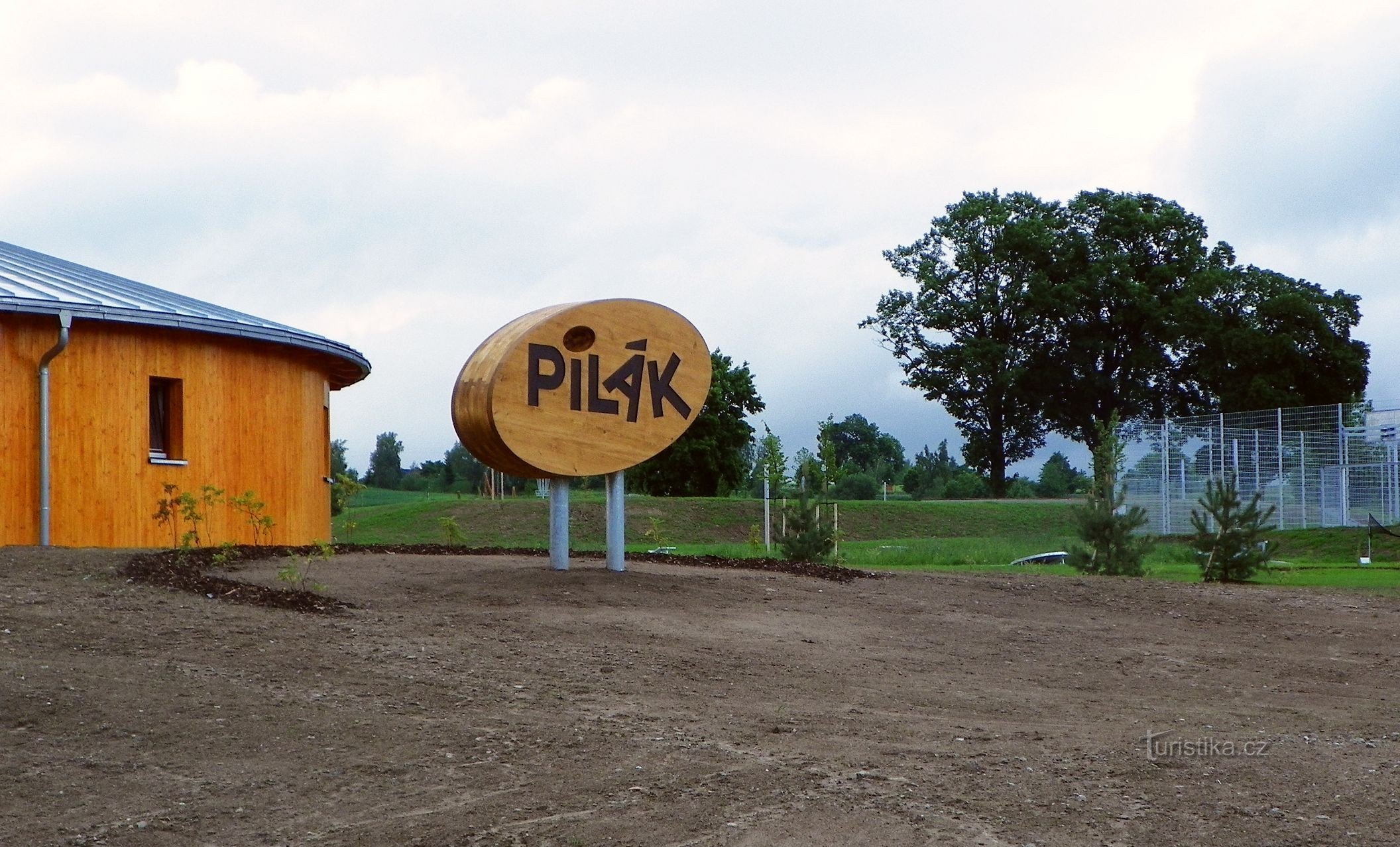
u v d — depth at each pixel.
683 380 15.59
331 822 6.25
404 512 46.84
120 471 18.25
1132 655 12.91
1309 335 62.84
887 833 6.30
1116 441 22.36
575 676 9.75
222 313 20.95
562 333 14.45
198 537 16.80
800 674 10.63
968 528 51.41
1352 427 42.38
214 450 19.55
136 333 18.55
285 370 20.97
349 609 11.75
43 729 7.38
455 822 6.29
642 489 62.62
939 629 13.67
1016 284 71.06
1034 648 13.03
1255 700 10.96
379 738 7.65
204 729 7.61
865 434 110.88
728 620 12.92
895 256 74.25
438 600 12.59
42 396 17.34
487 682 9.27
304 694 8.51
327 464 22.97
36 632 9.58
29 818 6.13
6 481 17.03
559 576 14.23
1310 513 42.22
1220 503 21.73
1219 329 65.25
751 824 6.36
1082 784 7.40
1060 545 34.03
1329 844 6.47
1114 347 71.25
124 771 6.84
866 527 49.91
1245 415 45.22
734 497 60.44
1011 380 67.44
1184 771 7.85
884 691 10.20
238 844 5.95
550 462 14.30
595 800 6.67
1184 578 22.89
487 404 13.85
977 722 9.23
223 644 9.70
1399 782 7.80
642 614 12.73
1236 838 6.51
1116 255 69.81
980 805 6.84
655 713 8.69
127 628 9.93
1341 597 17.91
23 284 18.23
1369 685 11.97
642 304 15.20
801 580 16.34
